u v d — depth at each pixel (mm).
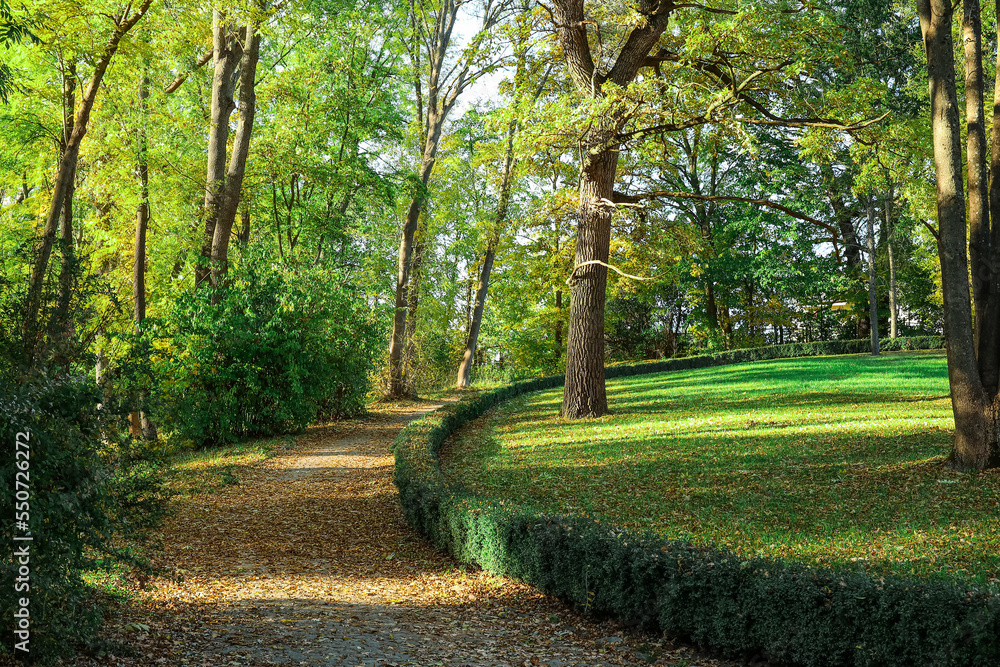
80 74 16500
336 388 23797
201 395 18125
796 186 35844
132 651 4855
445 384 42125
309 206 25500
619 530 7016
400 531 10789
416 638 6113
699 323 42719
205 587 7496
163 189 21641
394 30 27641
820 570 5316
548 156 19438
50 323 5465
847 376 24891
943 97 9898
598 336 19250
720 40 14578
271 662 5051
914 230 31812
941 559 6762
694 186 39906
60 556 4742
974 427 9969
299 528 10945
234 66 20625
